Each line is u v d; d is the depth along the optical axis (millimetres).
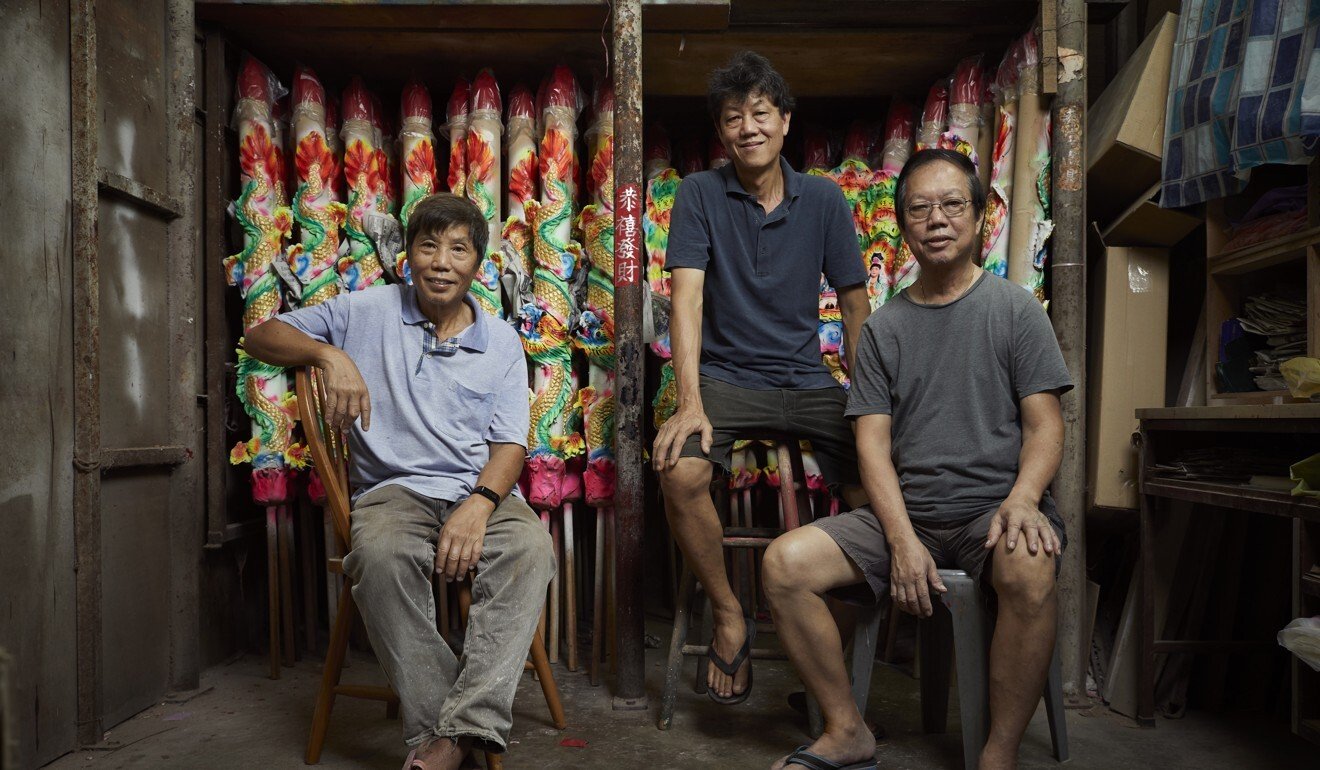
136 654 2293
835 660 1848
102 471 2131
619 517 2395
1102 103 2785
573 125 2811
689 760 2029
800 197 2273
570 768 1980
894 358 1967
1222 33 2178
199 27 2672
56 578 1964
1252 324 2225
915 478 1917
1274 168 2311
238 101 2754
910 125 2996
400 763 2002
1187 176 2262
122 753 2041
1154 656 2242
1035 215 2594
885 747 2109
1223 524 2334
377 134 2934
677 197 2322
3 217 1787
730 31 2736
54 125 1960
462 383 2113
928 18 2697
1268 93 1952
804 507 2420
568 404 2715
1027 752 2072
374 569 1796
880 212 2867
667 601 3520
